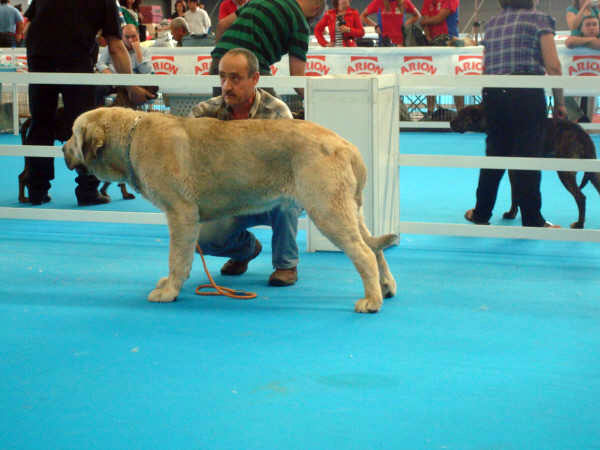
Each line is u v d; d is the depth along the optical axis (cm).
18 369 288
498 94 579
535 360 298
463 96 1331
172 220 373
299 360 298
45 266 474
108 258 499
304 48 499
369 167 485
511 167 512
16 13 1522
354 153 360
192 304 384
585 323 350
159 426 236
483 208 615
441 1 1152
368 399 257
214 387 269
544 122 582
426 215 673
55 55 645
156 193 370
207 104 413
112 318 359
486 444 223
